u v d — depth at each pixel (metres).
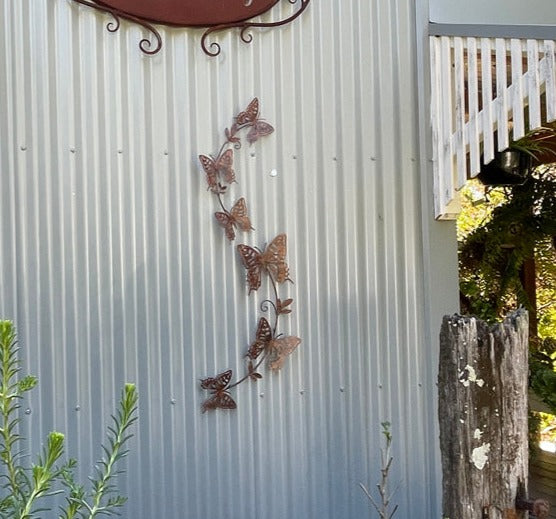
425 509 2.63
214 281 2.49
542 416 5.07
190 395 2.46
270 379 2.53
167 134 2.46
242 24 2.52
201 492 2.47
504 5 2.74
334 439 2.58
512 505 1.43
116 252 2.41
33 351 2.34
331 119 2.61
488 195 4.36
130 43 2.44
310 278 2.58
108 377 2.40
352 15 2.64
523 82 2.45
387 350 2.63
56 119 2.38
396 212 2.66
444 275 2.67
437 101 2.65
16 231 2.34
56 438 1.36
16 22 2.36
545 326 4.70
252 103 2.52
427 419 2.65
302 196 2.58
